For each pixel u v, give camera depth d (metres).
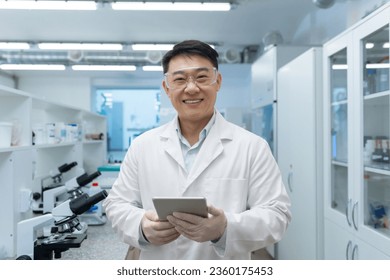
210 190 1.18
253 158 1.19
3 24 4.17
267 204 1.12
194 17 4.02
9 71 6.00
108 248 1.80
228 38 4.86
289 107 2.62
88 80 6.36
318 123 2.17
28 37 4.66
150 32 4.54
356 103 1.70
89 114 3.97
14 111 1.82
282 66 2.98
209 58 1.13
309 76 2.22
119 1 3.05
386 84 1.60
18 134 1.79
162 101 5.84
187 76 1.12
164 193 1.21
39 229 1.46
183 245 1.18
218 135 1.24
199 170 1.19
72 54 4.87
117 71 6.09
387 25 1.45
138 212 1.14
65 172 3.04
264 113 3.34
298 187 2.45
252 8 3.78
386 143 1.64
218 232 0.98
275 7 3.76
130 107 6.89
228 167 1.19
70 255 1.69
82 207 1.46
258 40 4.96
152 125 6.85
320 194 2.18
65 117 3.33
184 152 1.28
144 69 5.52
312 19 3.86
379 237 1.52
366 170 1.67
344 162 1.95
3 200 1.62
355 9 2.83
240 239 1.03
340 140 2.05
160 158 1.24
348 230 1.82
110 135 6.79
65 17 3.96
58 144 2.39
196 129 1.26
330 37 3.40
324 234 2.15
